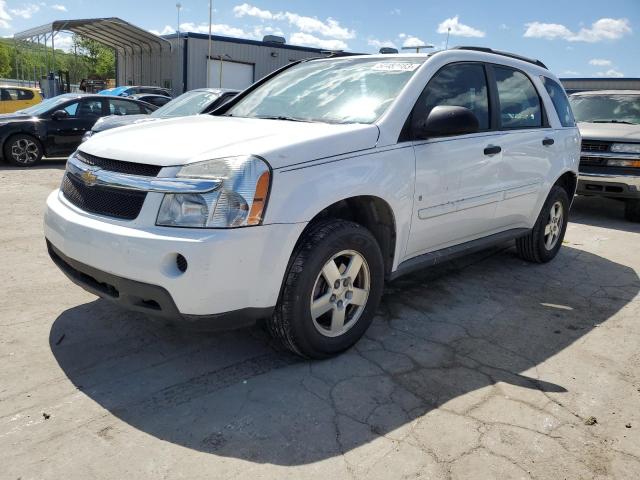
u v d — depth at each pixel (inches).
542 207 202.8
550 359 135.0
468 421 107.0
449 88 155.4
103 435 98.1
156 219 105.3
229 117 158.4
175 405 108.3
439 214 149.5
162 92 870.4
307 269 115.5
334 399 112.4
